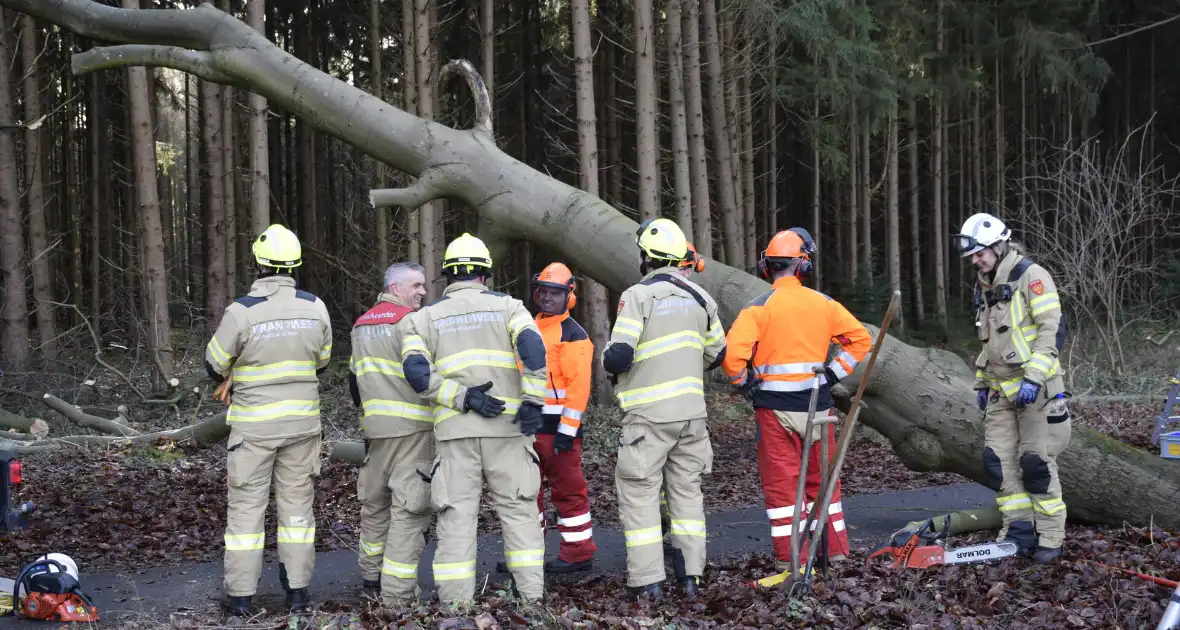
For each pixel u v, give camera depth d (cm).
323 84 805
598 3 2052
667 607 477
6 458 475
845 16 1689
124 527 713
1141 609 420
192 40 852
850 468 994
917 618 423
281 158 2594
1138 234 2436
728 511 801
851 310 2136
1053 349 510
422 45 1416
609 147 2056
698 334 510
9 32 1717
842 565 525
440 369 484
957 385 671
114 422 1111
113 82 2264
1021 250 539
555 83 2202
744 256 1783
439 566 475
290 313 509
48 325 1569
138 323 1472
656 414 495
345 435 1137
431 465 507
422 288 540
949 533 613
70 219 2214
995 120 2547
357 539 693
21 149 2109
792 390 517
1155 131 2681
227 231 1739
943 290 2323
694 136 1485
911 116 2331
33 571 497
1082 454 638
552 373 564
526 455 489
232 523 494
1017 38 2097
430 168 781
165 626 473
